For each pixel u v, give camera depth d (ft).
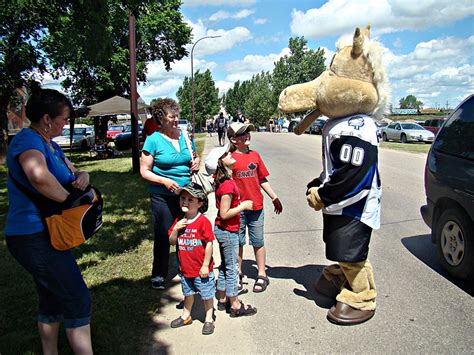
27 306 13.39
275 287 14.76
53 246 8.52
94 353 10.61
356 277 12.26
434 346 10.95
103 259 17.31
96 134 89.10
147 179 14.17
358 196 11.56
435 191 15.89
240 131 14.01
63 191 8.49
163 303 13.58
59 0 27.43
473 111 15.37
